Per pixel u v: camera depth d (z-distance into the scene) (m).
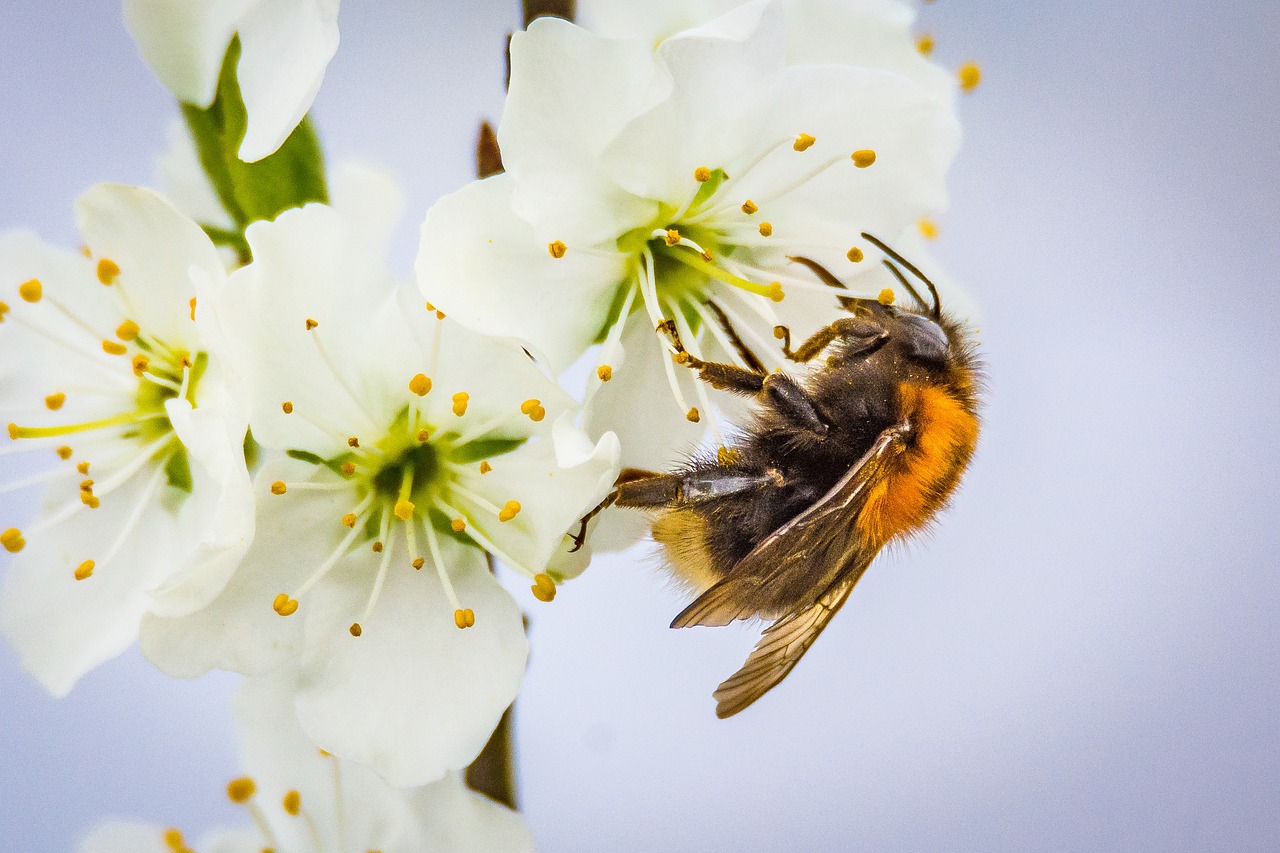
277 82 0.20
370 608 0.20
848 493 0.20
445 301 0.20
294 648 0.20
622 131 0.20
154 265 0.20
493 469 0.20
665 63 0.20
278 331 0.20
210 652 0.20
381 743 0.20
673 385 0.20
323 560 0.20
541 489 0.20
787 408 0.20
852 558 0.20
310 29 0.20
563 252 0.20
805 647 0.20
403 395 0.20
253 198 0.20
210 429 0.20
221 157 0.20
